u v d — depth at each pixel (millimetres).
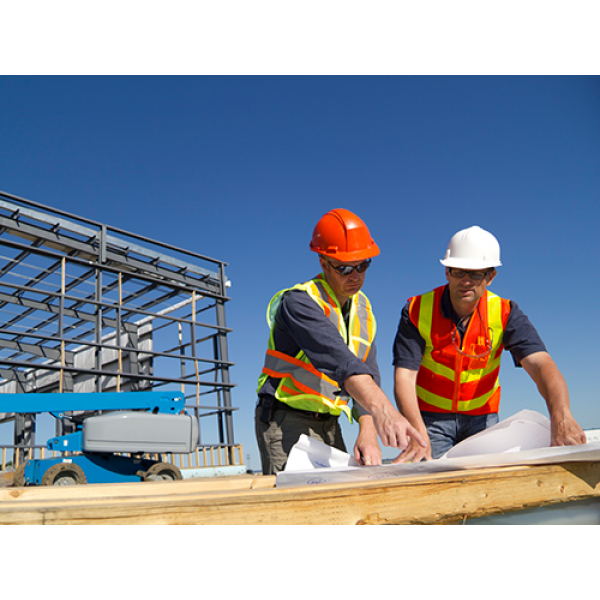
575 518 948
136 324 12680
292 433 1923
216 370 11930
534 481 904
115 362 12445
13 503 695
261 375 2041
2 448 8672
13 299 10570
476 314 2268
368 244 2006
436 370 2375
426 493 811
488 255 2162
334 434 2039
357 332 2057
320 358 1661
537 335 2170
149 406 6125
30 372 14148
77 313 11531
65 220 9930
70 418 5828
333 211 2068
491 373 2381
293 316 1761
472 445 1438
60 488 1013
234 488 1240
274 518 715
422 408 2477
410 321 2336
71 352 13414
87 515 642
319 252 1991
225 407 11367
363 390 1470
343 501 758
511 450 1401
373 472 1048
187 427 5797
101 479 5574
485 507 848
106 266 10328
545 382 1999
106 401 5953
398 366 2312
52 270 10234
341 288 2006
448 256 2242
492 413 2447
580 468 954
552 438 1838
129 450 5465
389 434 1344
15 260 9617
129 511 657
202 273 12062
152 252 11195
